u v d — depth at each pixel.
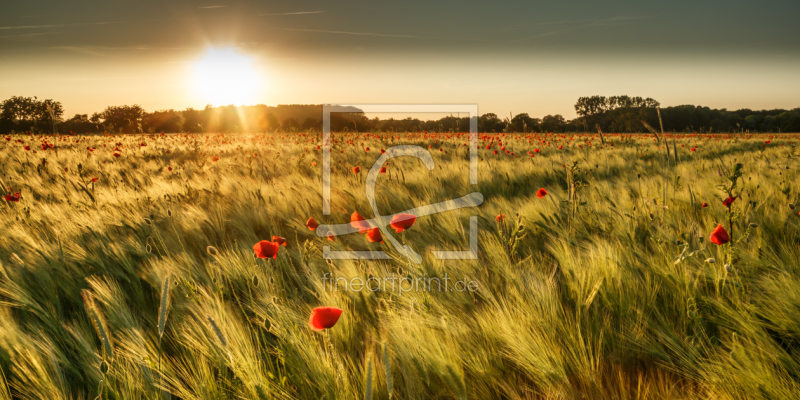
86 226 3.95
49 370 1.88
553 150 15.48
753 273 2.69
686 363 1.97
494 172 7.89
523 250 3.63
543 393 1.88
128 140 23.50
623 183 6.36
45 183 6.92
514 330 2.08
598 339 2.16
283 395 1.72
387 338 2.14
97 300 2.55
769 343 1.96
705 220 3.95
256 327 2.47
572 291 2.56
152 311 2.62
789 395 1.63
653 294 2.48
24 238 3.50
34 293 2.66
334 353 1.84
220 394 1.72
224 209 4.79
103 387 1.46
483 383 1.88
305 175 8.34
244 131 44.88
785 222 3.51
